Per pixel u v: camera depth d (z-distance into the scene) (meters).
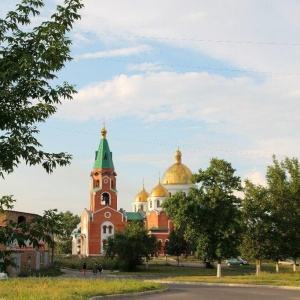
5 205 8.96
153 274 59.28
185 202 49.81
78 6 9.04
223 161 50.56
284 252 52.50
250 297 25.27
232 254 49.09
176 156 119.81
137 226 71.00
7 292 21.48
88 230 99.44
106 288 26.23
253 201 52.56
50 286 26.33
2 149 8.61
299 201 54.53
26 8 8.99
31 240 8.51
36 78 8.69
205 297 25.09
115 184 103.06
